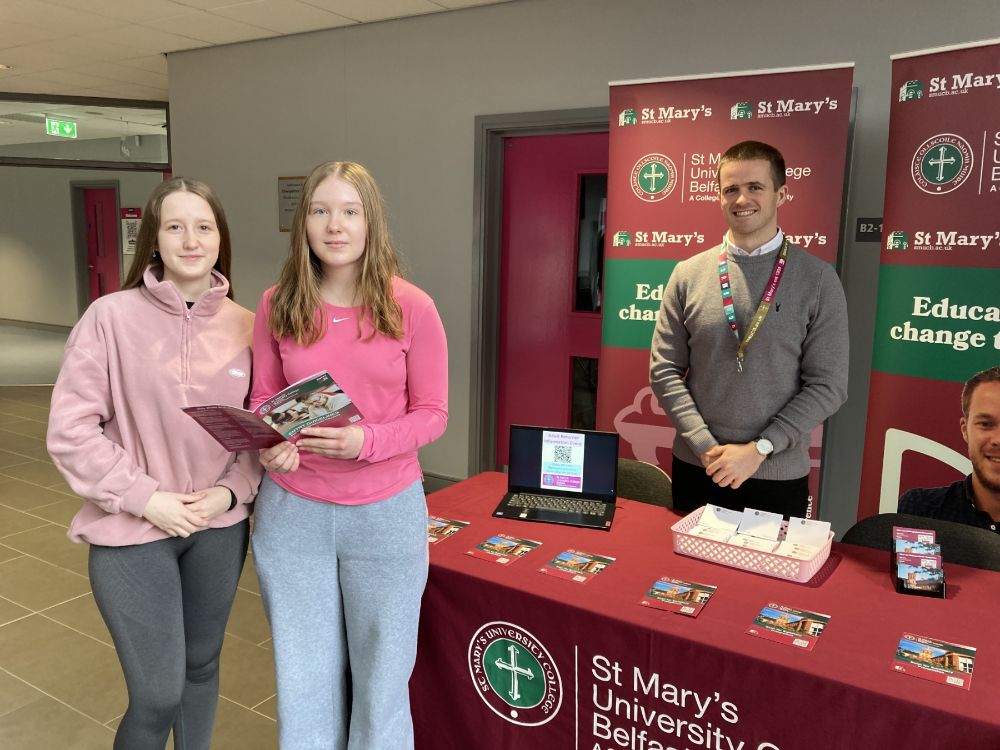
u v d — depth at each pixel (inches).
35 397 275.1
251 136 195.2
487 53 158.9
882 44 121.8
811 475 125.6
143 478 61.2
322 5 158.2
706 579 66.1
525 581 65.4
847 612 60.2
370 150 177.8
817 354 85.0
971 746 46.8
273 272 198.7
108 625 62.5
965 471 104.7
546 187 164.4
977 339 101.8
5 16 167.3
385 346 62.0
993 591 64.2
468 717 69.6
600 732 62.3
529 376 173.6
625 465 95.9
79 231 409.4
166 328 63.6
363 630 64.1
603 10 145.0
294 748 65.7
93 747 86.5
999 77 96.0
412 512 63.6
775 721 53.8
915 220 104.8
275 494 63.5
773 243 87.4
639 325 133.6
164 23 172.9
